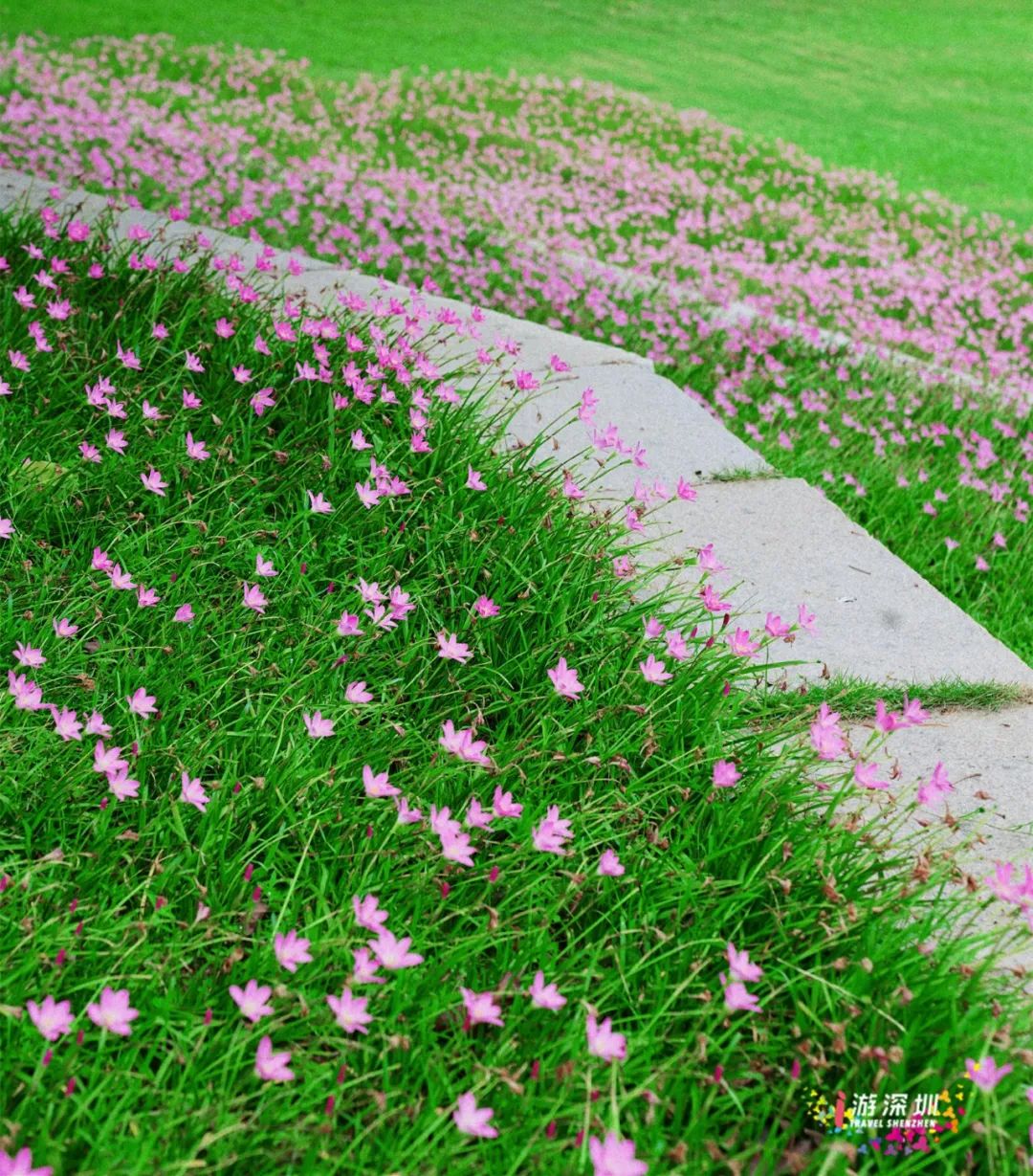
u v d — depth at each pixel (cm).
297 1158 206
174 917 251
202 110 1456
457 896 262
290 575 366
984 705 388
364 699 298
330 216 984
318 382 461
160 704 308
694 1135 212
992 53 2903
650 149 1695
